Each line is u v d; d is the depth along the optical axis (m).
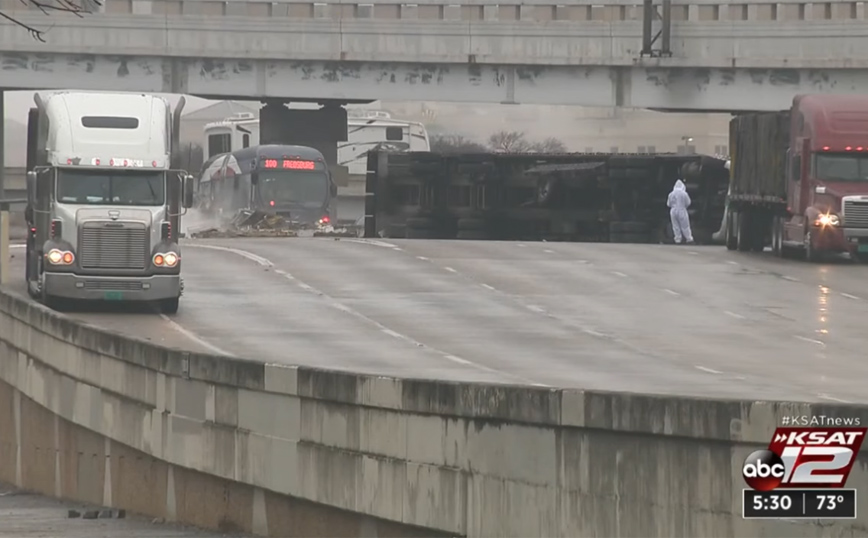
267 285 129.62
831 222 145.50
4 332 98.56
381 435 53.56
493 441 48.56
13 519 71.12
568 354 89.94
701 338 98.44
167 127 112.69
